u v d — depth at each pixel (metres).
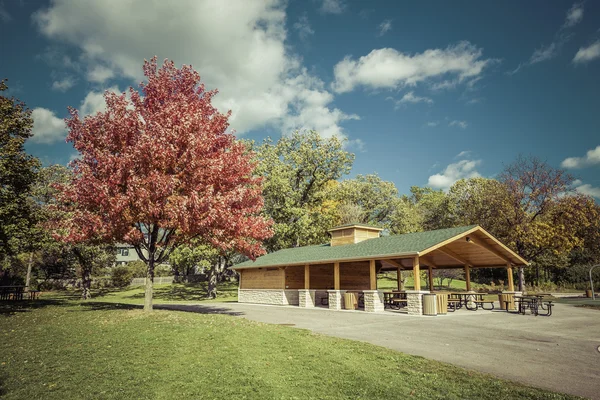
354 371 7.81
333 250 25.17
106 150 16.34
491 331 13.23
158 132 15.45
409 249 18.91
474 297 24.17
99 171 16.19
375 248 21.61
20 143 19.31
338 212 47.09
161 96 18.23
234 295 39.50
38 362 8.35
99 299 34.62
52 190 30.06
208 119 18.22
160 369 7.86
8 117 19.28
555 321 16.34
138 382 7.09
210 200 14.54
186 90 18.92
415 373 7.75
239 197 15.91
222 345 9.80
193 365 8.11
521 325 14.84
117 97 17.05
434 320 16.23
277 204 39.56
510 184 38.75
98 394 6.50
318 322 15.59
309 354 9.09
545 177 37.97
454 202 54.47
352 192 48.75
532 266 51.50
